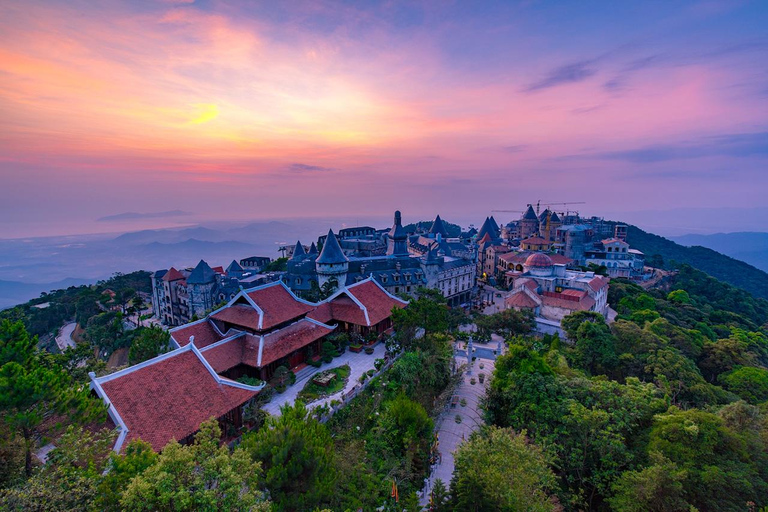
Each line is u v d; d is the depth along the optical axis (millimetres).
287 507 27266
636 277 165625
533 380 50125
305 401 49969
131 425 34031
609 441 41375
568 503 40812
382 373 57781
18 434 28312
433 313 66688
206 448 26172
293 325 59688
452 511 35719
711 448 39000
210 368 42250
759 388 68938
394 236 131125
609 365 71750
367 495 33625
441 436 53156
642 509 36312
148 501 21297
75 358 57469
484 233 195125
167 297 134750
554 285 111625
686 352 80750
